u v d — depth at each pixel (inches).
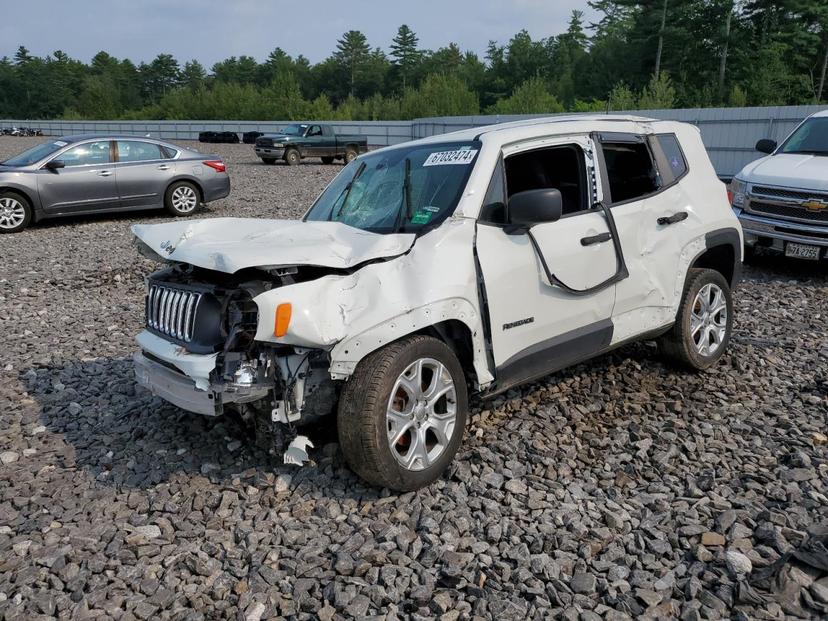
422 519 139.2
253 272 146.6
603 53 3380.9
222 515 143.6
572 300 175.2
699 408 191.6
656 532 133.3
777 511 137.9
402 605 116.4
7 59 6683.1
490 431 178.1
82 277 390.9
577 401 195.8
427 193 168.4
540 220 153.8
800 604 111.0
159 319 161.3
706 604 113.1
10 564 129.4
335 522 140.3
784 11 2726.4
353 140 1274.6
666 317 200.4
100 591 120.9
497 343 160.6
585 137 186.4
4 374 235.0
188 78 6589.6
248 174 1007.6
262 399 146.6
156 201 591.8
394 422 144.3
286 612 115.6
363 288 143.0
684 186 208.5
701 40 2822.3
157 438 179.9
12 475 163.6
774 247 358.0
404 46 5103.3
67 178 549.3
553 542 131.5
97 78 5900.6
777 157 381.4
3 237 516.4
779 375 216.7
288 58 5748.0
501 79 4397.1
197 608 117.2
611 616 111.4
